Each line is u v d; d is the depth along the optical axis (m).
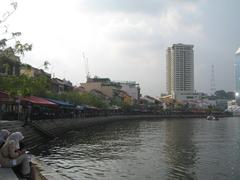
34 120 48.50
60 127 60.59
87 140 51.91
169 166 29.94
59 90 94.50
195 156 36.00
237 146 45.78
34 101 47.72
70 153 37.25
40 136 45.19
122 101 165.50
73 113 76.81
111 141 51.16
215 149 42.22
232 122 131.75
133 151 39.72
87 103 103.75
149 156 35.78
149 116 168.25
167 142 50.72
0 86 34.47
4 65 31.34
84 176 25.62
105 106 129.38
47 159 32.94
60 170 27.70
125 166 29.78
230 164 31.17
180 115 193.25
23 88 35.91
